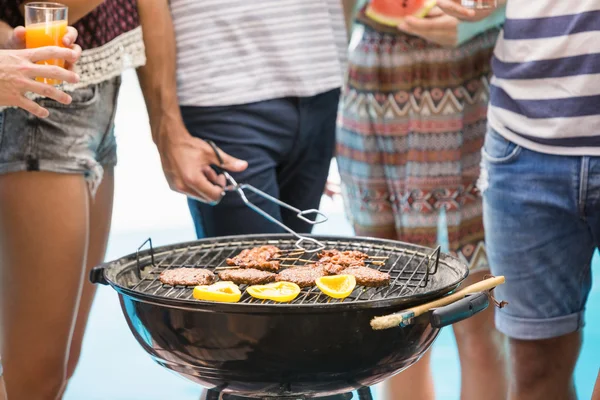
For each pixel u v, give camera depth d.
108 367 3.89
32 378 2.61
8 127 2.43
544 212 2.51
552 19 2.35
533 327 2.64
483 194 2.70
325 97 2.88
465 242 3.18
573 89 2.34
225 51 2.70
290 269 2.07
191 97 2.74
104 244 2.88
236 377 1.83
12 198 2.50
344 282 1.95
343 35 2.97
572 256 2.59
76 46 2.25
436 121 3.01
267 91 2.74
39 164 2.46
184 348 1.83
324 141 2.99
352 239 2.33
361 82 3.06
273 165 2.83
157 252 2.24
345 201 3.30
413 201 3.10
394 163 3.10
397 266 2.18
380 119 3.06
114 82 2.64
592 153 2.37
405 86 2.99
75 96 2.48
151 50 2.67
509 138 2.52
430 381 3.20
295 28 2.75
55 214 2.51
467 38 2.88
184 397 3.59
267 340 1.75
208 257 2.29
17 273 2.55
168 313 1.80
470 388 3.21
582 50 2.30
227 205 2.79
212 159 2.71
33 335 2.58
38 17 2.17
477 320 3.11
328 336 1.75
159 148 2.77
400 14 2.88
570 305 2.65
